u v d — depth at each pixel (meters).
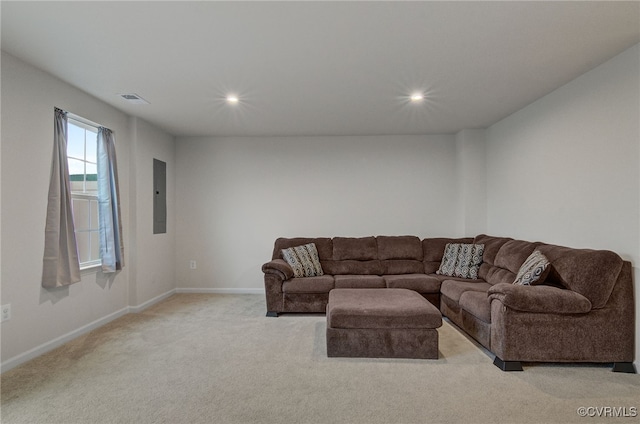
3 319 2.53
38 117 2.84
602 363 2.62
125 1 1.96
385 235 5.24
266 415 1.96
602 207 2.82
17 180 2.65
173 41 2.43
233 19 2.16
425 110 4.04
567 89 3.22
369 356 2.79
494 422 1.89
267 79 3.10
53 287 2.93
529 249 3.34
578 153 3.08
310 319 3.88
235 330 3.48
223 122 4.50
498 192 4.55
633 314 2.52
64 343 3.08
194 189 5.34
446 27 2.27
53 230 2.91
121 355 2.82
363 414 1.97
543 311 2.52
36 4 1.98
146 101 3.66
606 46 2.53
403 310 2.79
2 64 2.54
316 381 2.37
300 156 5.30
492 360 2.73
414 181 5.24
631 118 2.55
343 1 1.99
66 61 2.72
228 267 5.32
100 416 1.95
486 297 2.95
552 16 2.15
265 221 5.32
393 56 2.68
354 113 4.14
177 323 3.71
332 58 2.70
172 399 2.13
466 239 4.66
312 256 4.55
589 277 2.55
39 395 2.17
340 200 5.28
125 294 4.10
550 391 2.23
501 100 3.69
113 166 3.78
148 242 4.45
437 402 2.10
